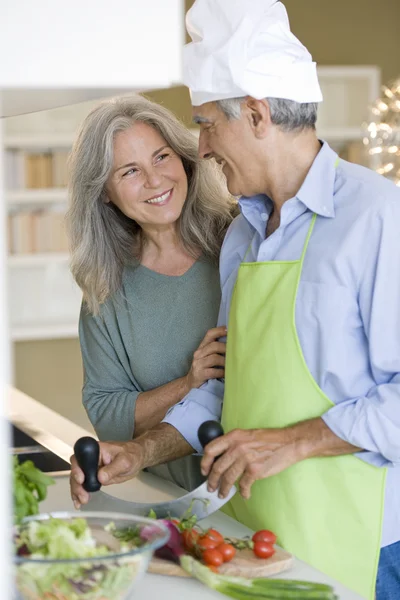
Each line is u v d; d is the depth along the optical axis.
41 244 6.32
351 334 1.62
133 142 2.04
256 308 1.71
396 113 3.84
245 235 1.95
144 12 0.95
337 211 1.63
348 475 1.62
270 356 1.67
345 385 1.62
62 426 2.79
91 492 1.73
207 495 1.65
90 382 2.31
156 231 2.17
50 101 1.15
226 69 1.59
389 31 6.71
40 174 6.26
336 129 6.61
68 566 1.22
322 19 6.63
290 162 1.67
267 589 1.39
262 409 1.69
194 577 1.50
